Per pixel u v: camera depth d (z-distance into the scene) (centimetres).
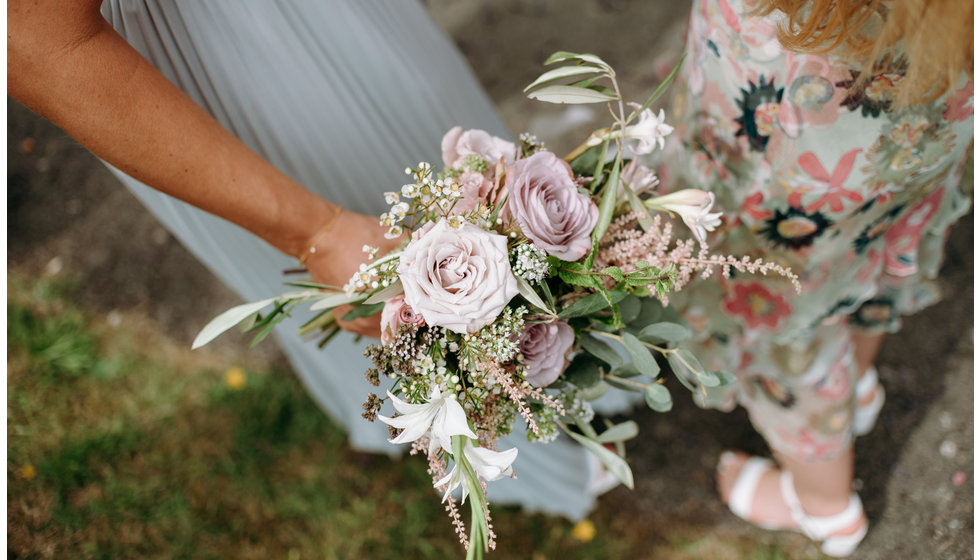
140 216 240
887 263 127
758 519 186
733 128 106
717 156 112
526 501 186
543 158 85
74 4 81
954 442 190
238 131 119
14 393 207
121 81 87
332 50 120
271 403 209
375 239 106
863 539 185
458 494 195
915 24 81
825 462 159
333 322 117
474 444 81
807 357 133
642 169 97
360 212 135
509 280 78
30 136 253
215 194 97
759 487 185
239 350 218
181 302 226
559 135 241
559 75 91
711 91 107
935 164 102
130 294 228
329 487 198
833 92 93
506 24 264
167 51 109
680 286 94
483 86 254
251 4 110
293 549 191
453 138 96
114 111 88
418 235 80
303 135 122
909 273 127
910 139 97
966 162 123
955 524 181
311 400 209
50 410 206
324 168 127
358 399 177
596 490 188
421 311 76
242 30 111
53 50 82
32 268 233
